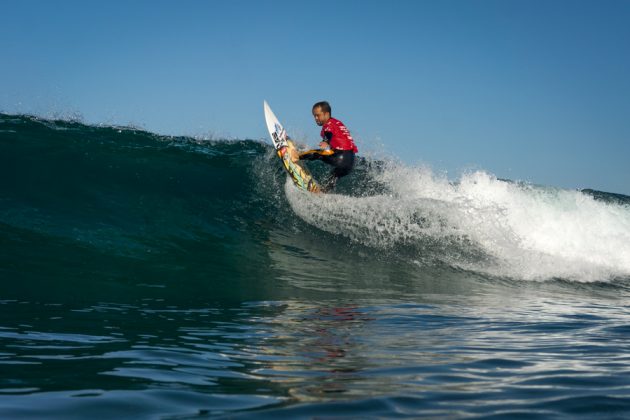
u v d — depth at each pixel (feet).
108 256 20.95
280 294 18.92
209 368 9.37
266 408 7.11
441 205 32.42
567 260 32.65
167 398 7.46
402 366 9.95
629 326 16.19
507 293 23.53
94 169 28.55
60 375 8.46
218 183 31.53
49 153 28.78
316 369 9.54
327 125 31.76
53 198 24.73
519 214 35.83
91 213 24.35
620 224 38.83
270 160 36.04
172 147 33.96
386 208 31.68
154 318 13.76
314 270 23.84
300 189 32.65
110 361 9.50
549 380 9.05
